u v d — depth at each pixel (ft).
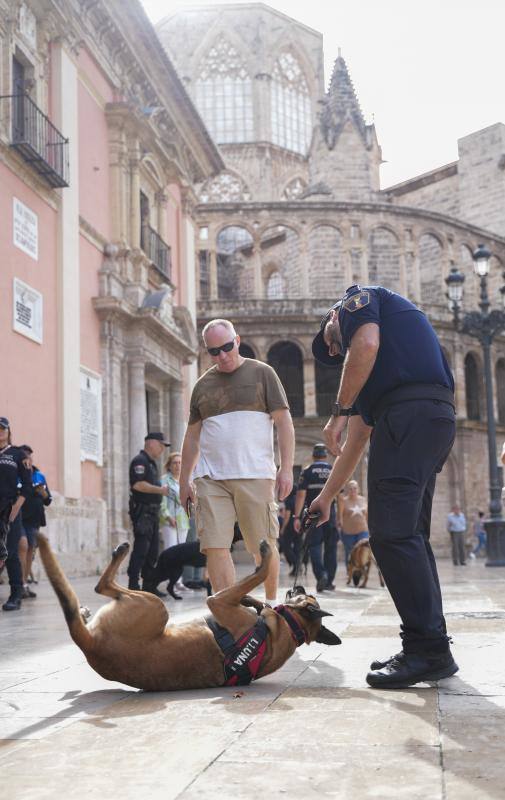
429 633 13.66
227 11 194.08
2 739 10.92
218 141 190.70
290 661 16.62
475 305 156.66
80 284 71.41
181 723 11.24
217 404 19.52
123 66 82.84
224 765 9.21
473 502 140.15
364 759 9.29
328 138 152.05
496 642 18.70
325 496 15.70
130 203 82.02
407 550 13.82
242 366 19.67
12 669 17.12
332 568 42.60
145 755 9.71
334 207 135.44
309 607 14.57
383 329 14.37
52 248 65.51
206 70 192.44
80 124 72.90
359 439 15.52
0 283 56.70
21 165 59.72
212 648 13.74
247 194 189.26
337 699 12.57
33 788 8.64
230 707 12.14
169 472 45.55
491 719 11.02
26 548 41.70
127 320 78.43
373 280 150.61
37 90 63.87
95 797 8.28
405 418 14.02
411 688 13.42
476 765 8.96
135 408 78.43
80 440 67.82
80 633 13.03
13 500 32.91
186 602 34.76
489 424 75.20
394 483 13.99
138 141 83.25
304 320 131.95
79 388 68.18
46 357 63.31
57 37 67.46
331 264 147.13
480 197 169.27
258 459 19.27
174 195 101.81
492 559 74.84
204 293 171.12
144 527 37.83
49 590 47.32
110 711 12.23
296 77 198.39
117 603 13.55
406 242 141.49
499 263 155.74
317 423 130.52
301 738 10.27
